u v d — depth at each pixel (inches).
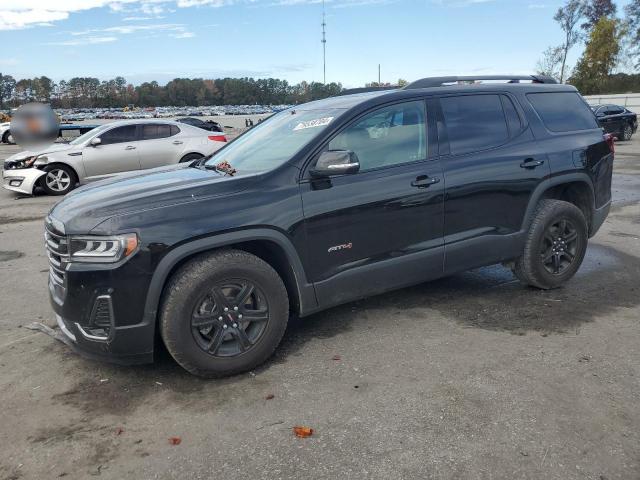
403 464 104.9
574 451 107.7
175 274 134.8
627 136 941.2
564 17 2167.8
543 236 190.2
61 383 141.0
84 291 127.6
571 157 194.9
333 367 145.3
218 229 134.3
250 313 141.9
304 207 146.1
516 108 190.1
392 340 160.9
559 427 115.4
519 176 182.1
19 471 106.8
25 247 288.2
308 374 141.9
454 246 172.7
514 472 102.0
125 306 128.1
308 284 149.6
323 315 181.6
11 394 136.2
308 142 152.2
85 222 128.4
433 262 169.8
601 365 142.0
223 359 138.9
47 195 463.5
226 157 180.2
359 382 136.7
